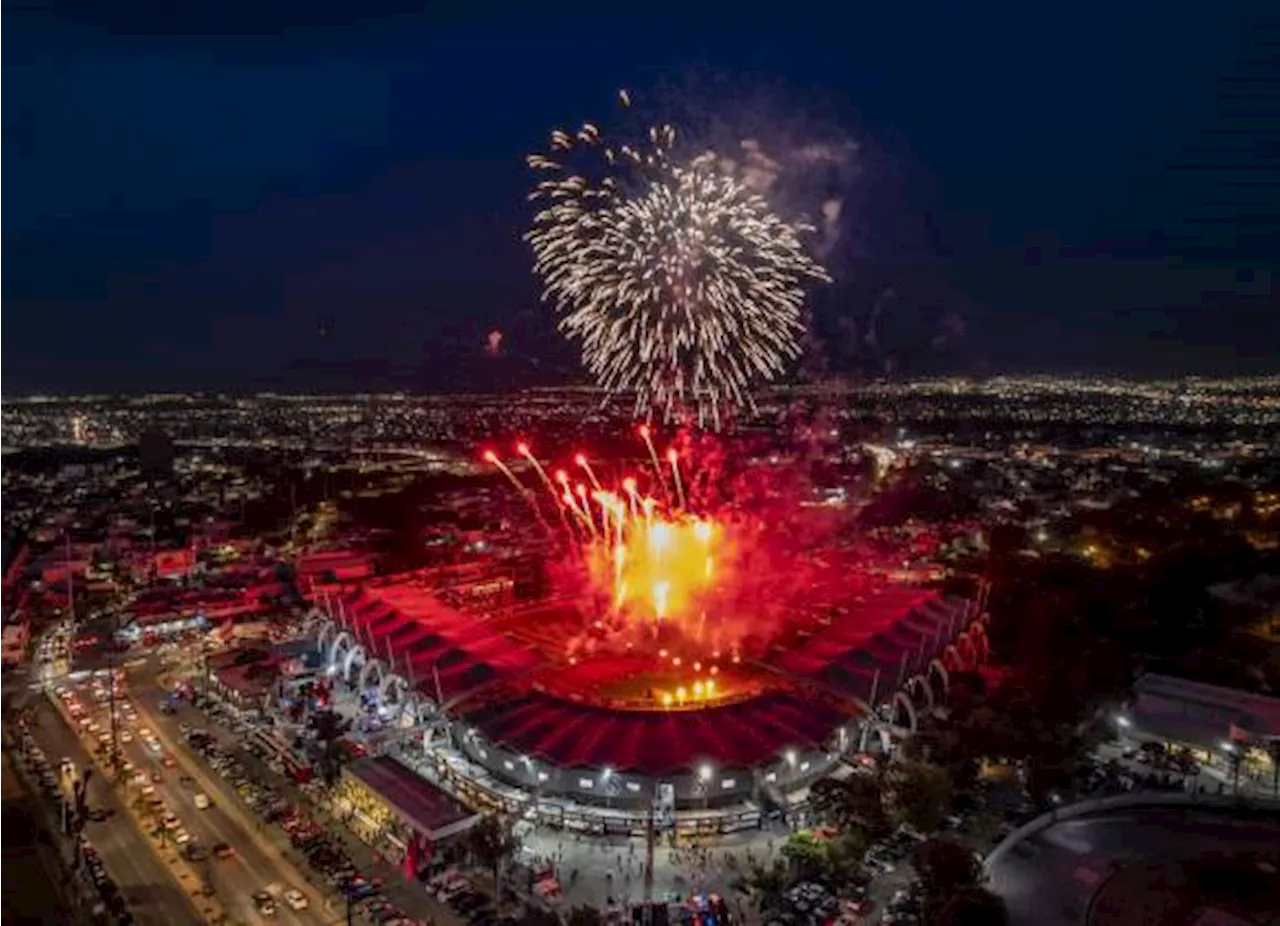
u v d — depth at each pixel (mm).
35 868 124875
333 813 137250
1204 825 124062
